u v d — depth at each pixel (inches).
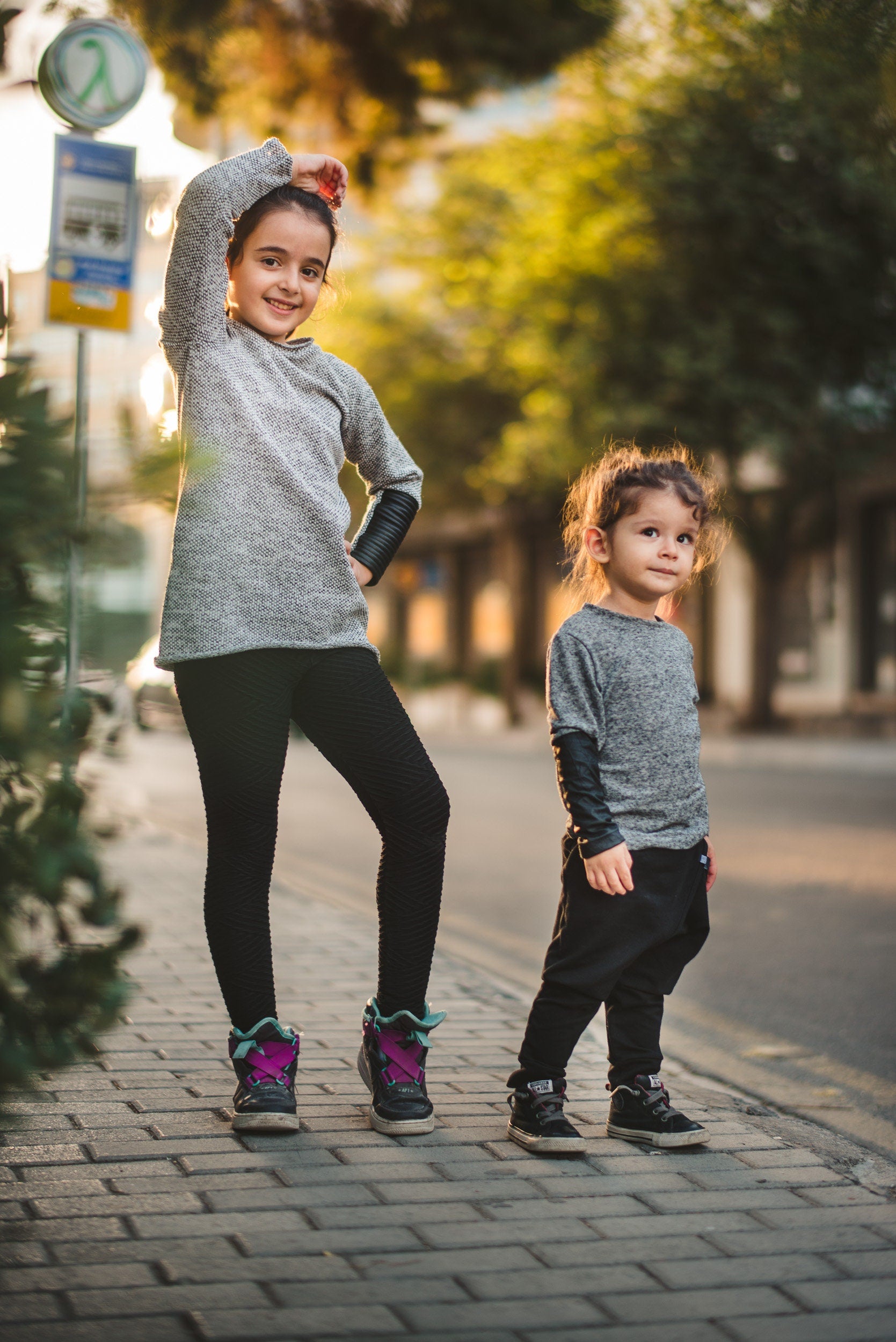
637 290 754.2
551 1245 107.3
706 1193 120.3
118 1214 110.0
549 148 754.2
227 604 129.3
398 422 1080.8
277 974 207.5
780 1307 97.9
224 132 325.1
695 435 763.4
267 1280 98.8
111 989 95.4
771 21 276.2
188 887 288.0
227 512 129.4
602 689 131.8
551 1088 130.9
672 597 146.0
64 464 88.5
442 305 1076.5
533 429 917.2
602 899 129.6
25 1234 105.5
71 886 93.3
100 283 211.8
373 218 373.1
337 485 136.0
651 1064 135.2
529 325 847.1
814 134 621.6
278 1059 133.0
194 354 132.8
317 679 133.3
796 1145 136.3
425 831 134.1
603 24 306.2
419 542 1622.8
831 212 701.9
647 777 131.3
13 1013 93.0
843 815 486.3
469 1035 174.4
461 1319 94.1
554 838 430.9
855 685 978.1
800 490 886.4
